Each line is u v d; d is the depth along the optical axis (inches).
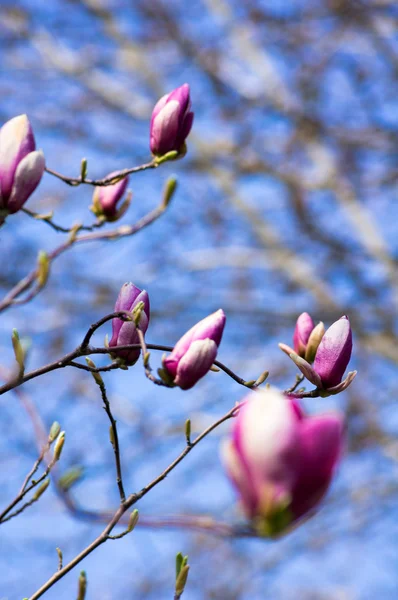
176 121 113.6
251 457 61.8
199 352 89.9
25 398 106.0
